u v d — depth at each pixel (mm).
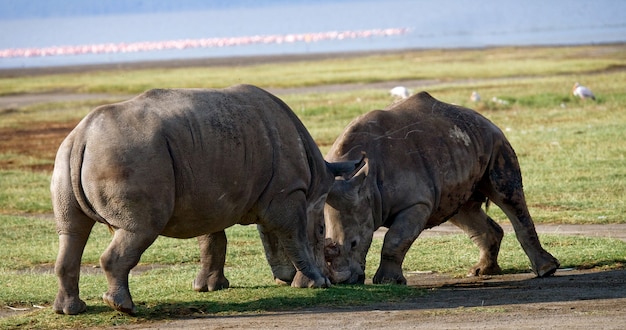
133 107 21969
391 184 26656
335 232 25984
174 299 24031
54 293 26062
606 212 38219
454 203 28297
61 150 21891
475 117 29391
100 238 36250
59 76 130500
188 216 22531
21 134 72000
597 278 27000
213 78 109375
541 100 73000
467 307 22562
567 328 19719
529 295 24266
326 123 67938
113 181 21188
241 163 22953
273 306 23125
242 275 27891
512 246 32594
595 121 62844
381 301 23656
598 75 92312
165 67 141875
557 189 42750
